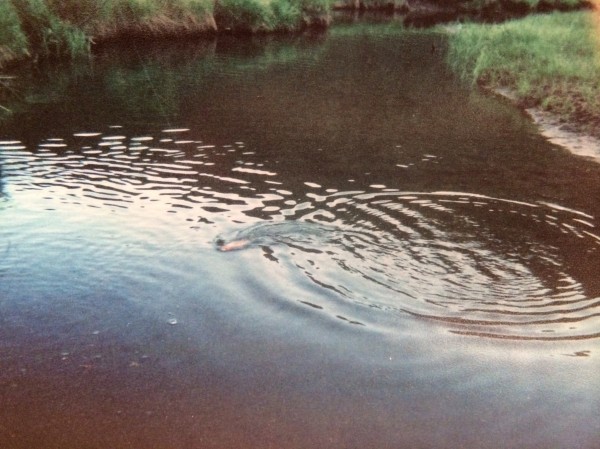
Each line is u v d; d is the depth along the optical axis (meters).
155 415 3.67
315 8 23.23
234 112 11.13
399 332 4.53
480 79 14.59
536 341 4.46
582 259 5.75
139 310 4.72
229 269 5.32
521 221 6.64
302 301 4.88
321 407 3.78
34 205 6.58
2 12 14.22
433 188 7.61
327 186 7.53
